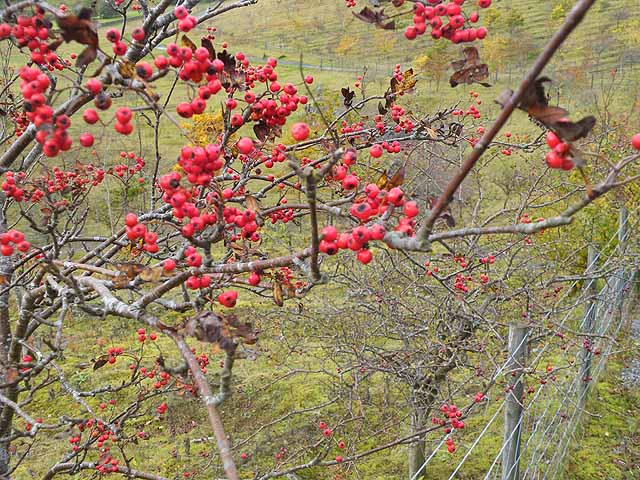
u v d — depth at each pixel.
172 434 6.96
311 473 6.05
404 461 5.96
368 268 6.56
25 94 1.63
